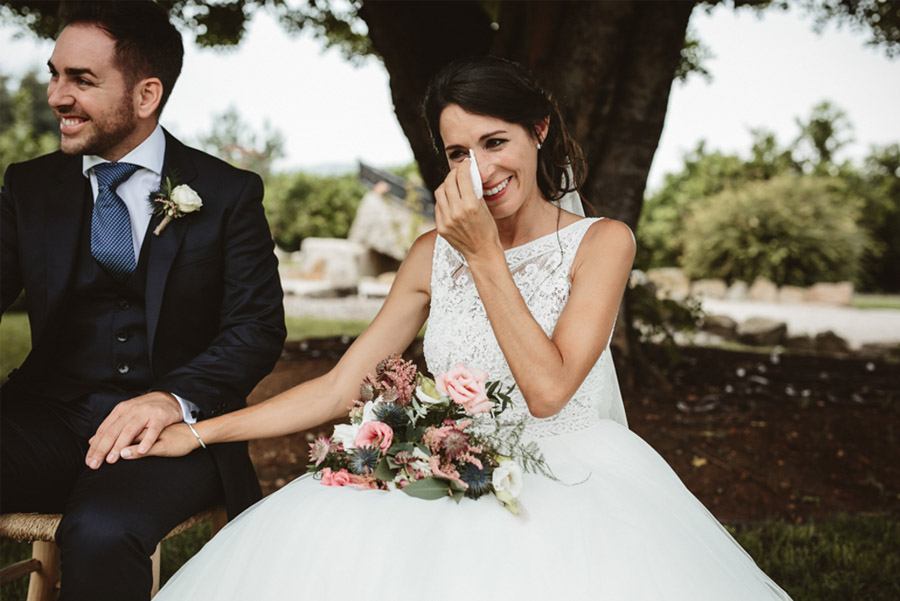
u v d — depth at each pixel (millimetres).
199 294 2529
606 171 5582
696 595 1724
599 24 5352
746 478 4742
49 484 2377
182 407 2307
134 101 2396
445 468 1776
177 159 2578
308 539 1776
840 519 4074
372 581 1665
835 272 18188
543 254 2133
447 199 1856
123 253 2473
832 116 26094
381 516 1790
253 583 1756
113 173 2475
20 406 2496
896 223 25672
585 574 1685
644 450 2150
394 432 1877
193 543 3654
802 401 6562
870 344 10805
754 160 24688
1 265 2496
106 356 2518
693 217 19391
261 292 2564
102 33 2322
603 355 2131
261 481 4633
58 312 2461
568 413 2107
